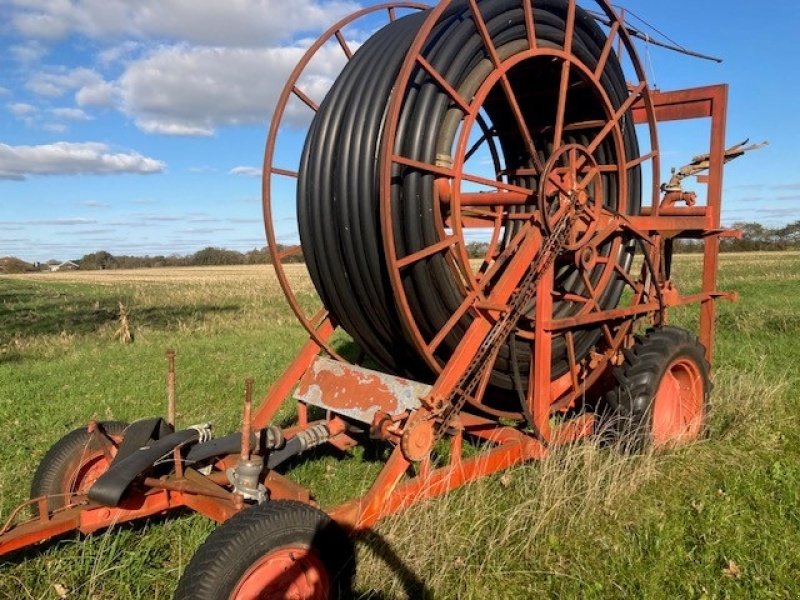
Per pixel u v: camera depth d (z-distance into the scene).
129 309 18.31
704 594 3.38
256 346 11.09
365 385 4.31
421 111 4.15
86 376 8.84
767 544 3.82
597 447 4.78
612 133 5.38
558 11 4.88
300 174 4.70
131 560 3.68
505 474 4.50
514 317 4.30
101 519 3.43
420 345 4.05
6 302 23.48
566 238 4.66
